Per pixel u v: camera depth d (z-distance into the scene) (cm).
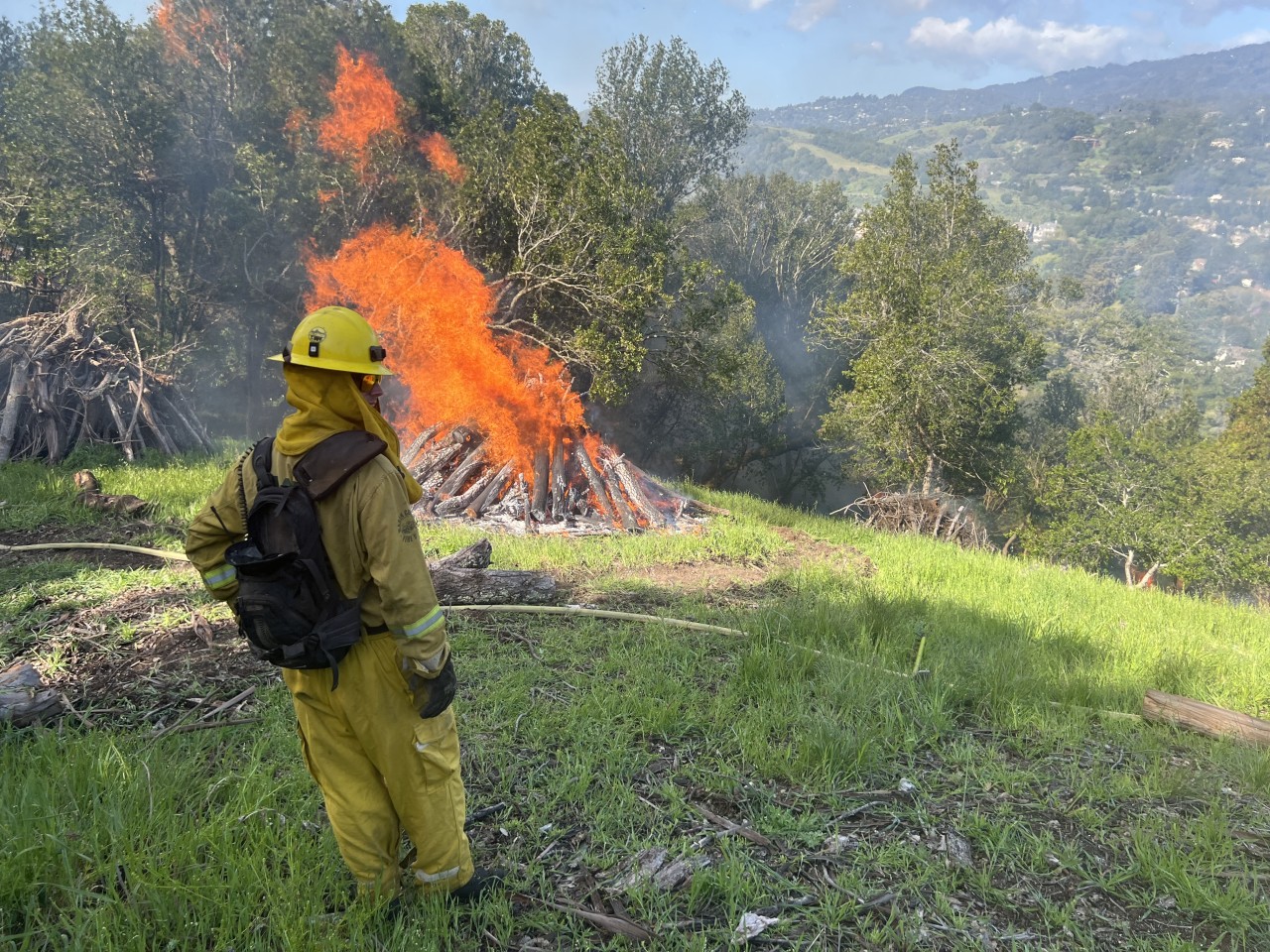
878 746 391
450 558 634
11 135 1717
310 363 217
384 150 1930
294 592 213
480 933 255
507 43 3231
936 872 304
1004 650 571
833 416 2622
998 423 2591
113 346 1302
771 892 287
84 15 1734
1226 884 310
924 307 2445
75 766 313
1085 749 422
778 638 544
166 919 241
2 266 1675
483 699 419
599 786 348
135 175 1802
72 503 820
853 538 1103
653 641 535
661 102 3569
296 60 1928
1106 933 278
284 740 360
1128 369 4709
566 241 1791
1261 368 3042
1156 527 2250
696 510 1150
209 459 1185
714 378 2041
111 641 486
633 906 275
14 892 248
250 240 1898
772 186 3934
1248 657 662
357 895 254
